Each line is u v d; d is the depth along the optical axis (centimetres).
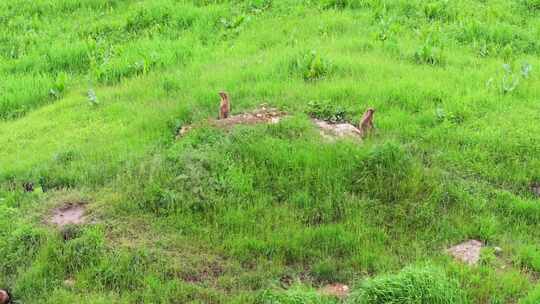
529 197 1510
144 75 2245
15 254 1339
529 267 1288
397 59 2223
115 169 1616
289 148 1588
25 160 1744
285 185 1496
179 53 2392
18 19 2811
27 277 1279
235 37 2539
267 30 2517
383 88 1934
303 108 1834
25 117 2094
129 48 2491
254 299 1201
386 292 1131
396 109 1841
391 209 1430
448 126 1738
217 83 2059
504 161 1614
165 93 2069
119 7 2895
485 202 1465
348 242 1339
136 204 1446
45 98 2241
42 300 1228
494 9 2570
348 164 1517
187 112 1867
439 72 2073
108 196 1482
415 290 1130
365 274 1269
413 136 1714
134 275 1264
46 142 1859
